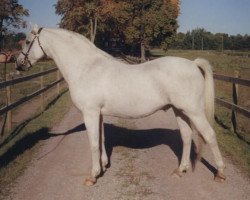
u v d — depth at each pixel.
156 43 39.50
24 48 5.26
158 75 4.52
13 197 4.55
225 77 8.39
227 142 6.83
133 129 8.02
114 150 6.41
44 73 11.38
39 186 4.89
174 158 5.94
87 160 5.94
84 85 4.73
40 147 6.77
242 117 9.45
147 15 35.12
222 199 4.39
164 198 4.45
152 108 4.64
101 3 42.25
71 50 4.91
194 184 4.86
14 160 5.89
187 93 4.46
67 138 7.39
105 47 54.78
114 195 4.55
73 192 4.67
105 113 4.84
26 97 8.84
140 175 5.21
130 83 4.59
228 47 114.56
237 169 5.40
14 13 42.69
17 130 8.02
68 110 10.62
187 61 4.59
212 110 4.61
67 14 44.47
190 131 4.99
